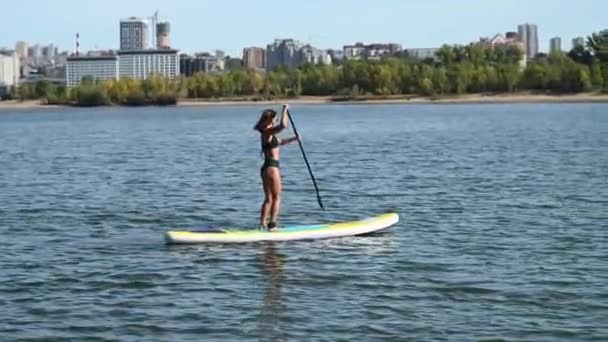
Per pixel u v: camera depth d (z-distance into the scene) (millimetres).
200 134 82000
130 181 36781
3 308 15461
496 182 34125
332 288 16625
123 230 23594
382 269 18125
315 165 44031
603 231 22406
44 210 27641
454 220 24469
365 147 58344
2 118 154750
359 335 13836
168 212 26906
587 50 194375
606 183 33062
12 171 42969
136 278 17594
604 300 15609
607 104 155500
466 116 114062
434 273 17766
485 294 16078
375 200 29250
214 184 34938
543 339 13617
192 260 19156
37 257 19828
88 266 18781
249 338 13758
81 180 37594
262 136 21266
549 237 21672
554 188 31734
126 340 13711
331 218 25578
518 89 180500
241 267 18422
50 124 118250
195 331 14102
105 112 177000
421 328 14141
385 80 190750
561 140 60312
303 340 13641
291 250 20047
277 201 21406
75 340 13727
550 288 16453
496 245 20672
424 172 38875
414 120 104812
